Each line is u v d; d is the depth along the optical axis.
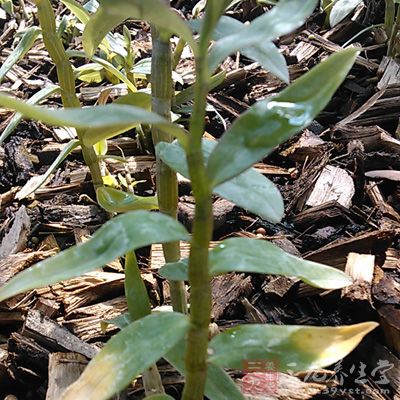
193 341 0.15
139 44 0.53
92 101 0.47
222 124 0.44
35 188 0.34
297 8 0.13
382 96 0.43
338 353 0.16
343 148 0.40
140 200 0.25
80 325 0.29
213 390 0.18
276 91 0.47
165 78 0.22
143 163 0.41
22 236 0.34
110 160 0.41
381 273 0.30
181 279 0.18
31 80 0.51
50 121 0.11
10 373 0.27
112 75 0.47
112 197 0.25
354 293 0.28
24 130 0.44
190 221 0.35
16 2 0.60
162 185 0.23
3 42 0.56
